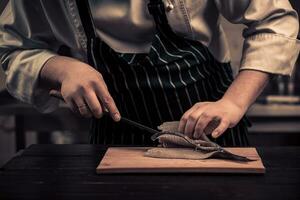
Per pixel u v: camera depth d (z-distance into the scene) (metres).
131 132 1.75
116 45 1.74
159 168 1.35
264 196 1.18
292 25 1.68
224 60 1.89
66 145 1.67
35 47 1.81
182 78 1.72
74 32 1.76
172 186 1.26
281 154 1.54
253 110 2.74
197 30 1.72
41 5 1.74
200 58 1.75
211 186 1.25
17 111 2.78
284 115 2.71
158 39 1.71
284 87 3.28
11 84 1.76
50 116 2.84
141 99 1.73
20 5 1.73
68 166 1.43
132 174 1.36
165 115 1.73
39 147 1.65
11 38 1.80
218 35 1.85
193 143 1.49
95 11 1.71
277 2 1.68
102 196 1.20
